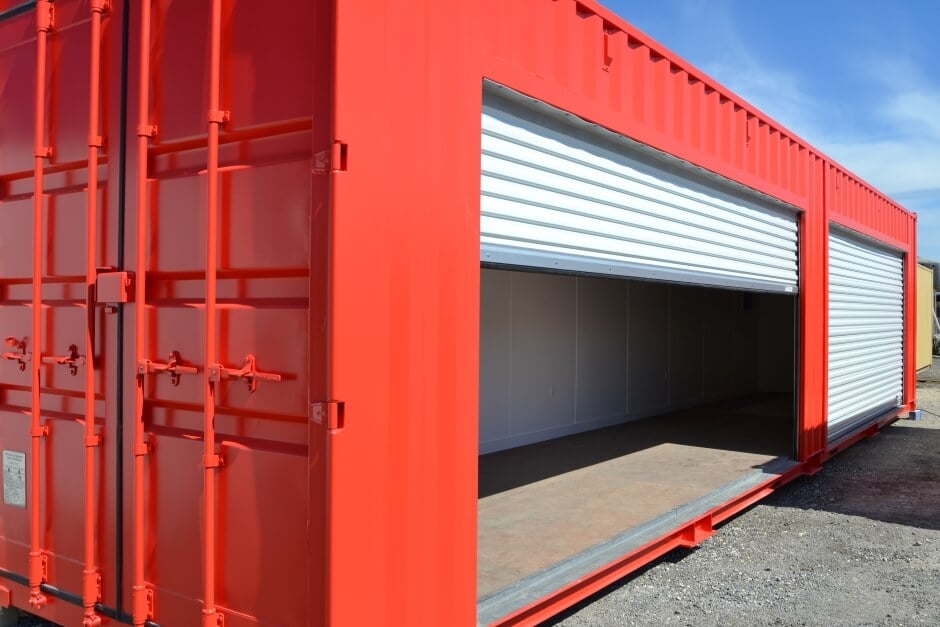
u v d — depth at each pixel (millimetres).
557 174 3738
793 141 6711
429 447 2676
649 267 4590
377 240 2439
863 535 5707
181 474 2625
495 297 7836
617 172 4266
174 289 2713
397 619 2525
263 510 2434
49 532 3045
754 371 14805
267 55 2484
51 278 3096
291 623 2361
